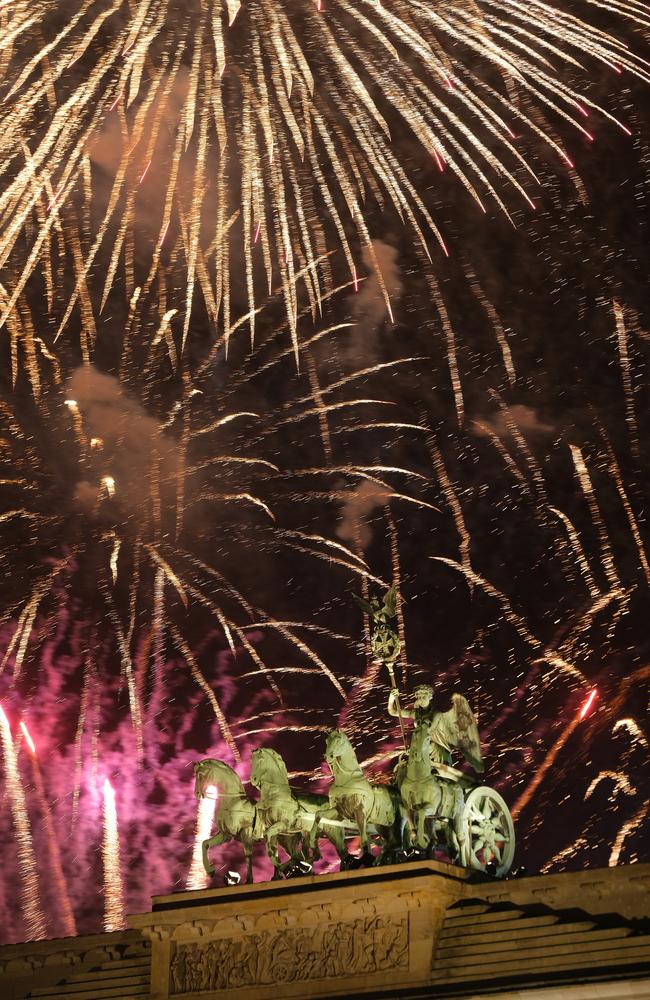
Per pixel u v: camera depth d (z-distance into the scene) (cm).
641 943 5559
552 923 5781
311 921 6188
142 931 6462
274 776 6438
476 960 5828
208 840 6544
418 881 5903
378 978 5972
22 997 6775
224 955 6356
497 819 6341
